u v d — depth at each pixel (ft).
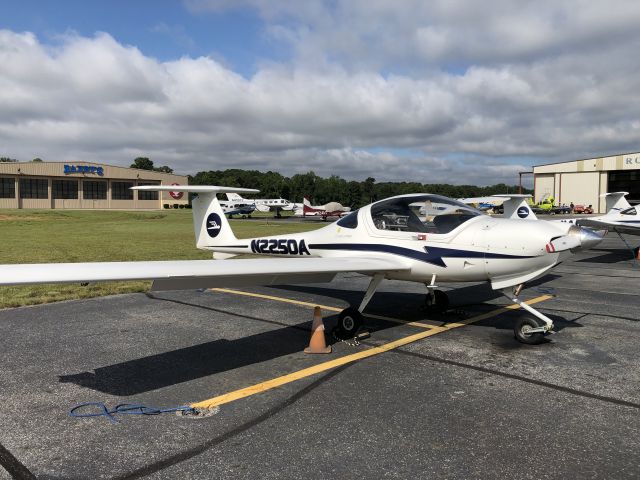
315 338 15.39
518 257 15.80
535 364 14.11
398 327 18.69
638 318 19.98
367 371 13.57
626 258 43.86
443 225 17.47
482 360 14.52
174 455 8.95
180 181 245.45
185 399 11.60
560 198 203.21
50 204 208.23
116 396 11.80
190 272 13.03
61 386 12.46
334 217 156.46
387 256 18.40
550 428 9.98
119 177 224.74
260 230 85.81
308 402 11.40
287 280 16.28
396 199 19.19
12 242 55.67
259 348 15.85
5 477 8.19
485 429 9.95
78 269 12.09
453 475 8.23
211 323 19.21
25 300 23.36
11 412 10.88
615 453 8.97
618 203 50.90
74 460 8.78
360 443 9.38
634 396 11.67
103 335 17.38
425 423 10.24
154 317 20.24
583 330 18.06
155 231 77.92
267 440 9.53
